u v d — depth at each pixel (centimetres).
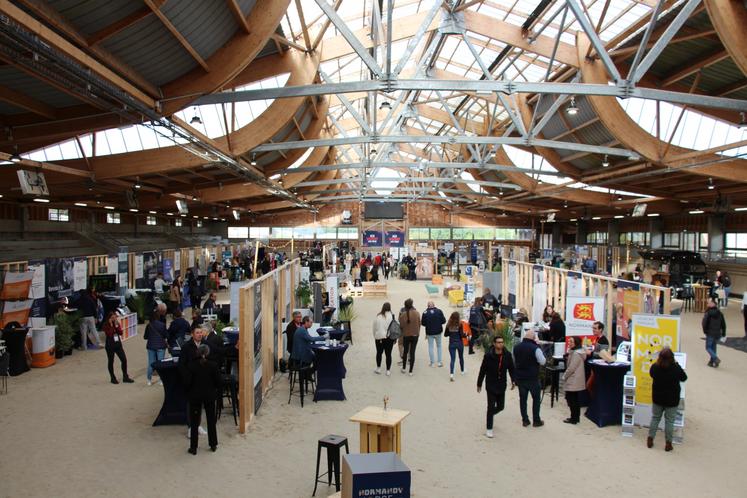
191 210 3728
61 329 1283
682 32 1311
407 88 1134
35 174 1282
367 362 1280
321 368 976
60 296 1509
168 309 1817
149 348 1038
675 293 2209
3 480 633
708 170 1817
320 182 2959
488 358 799
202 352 719
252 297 856
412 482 645
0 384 1041
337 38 1549
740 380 1137
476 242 4853
